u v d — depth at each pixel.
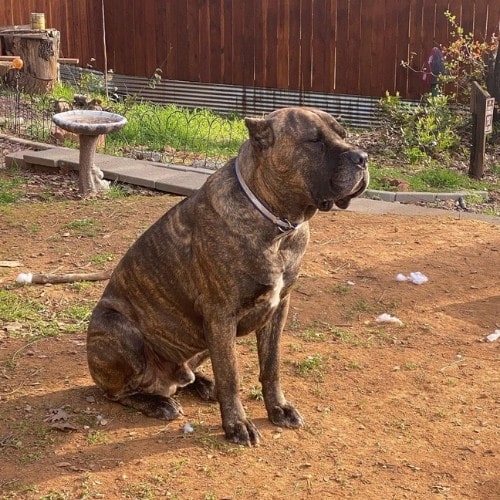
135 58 10.23
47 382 3.73
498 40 8.21
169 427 3.44
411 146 7.87
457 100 8.61
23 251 5.15
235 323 3.21
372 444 3.34
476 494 3.02
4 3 9.95
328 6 9.13
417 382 3.80
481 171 7.17
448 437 3.41
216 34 9.73
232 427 3.30
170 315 3.40
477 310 4.46
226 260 3.10
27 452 3.22
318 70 9.34
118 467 3.12
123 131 7.82
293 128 2.98
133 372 3.49
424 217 5.82
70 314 4.35
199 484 3.02
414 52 8.88
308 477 3.09
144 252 3.42
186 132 7.89
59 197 6.12
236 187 3.10
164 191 6.25
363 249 5.14
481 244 5.29
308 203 3.07
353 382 3.79
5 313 4.32
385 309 4.44
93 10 10.28
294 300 4.48
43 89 9.26
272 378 3.47
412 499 2.97
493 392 3.73
